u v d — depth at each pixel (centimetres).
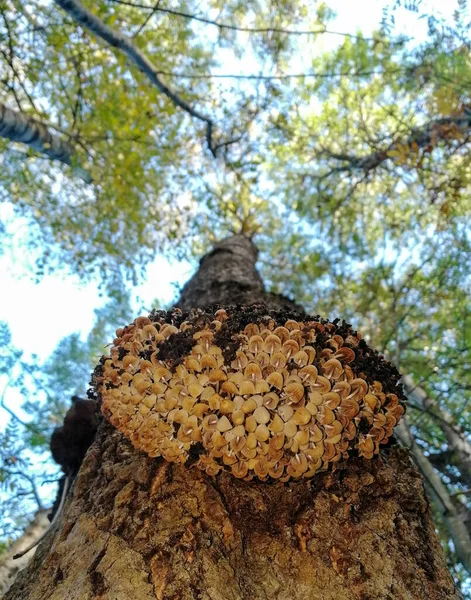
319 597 185
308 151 973
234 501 218
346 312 909
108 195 826
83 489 257
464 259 789
